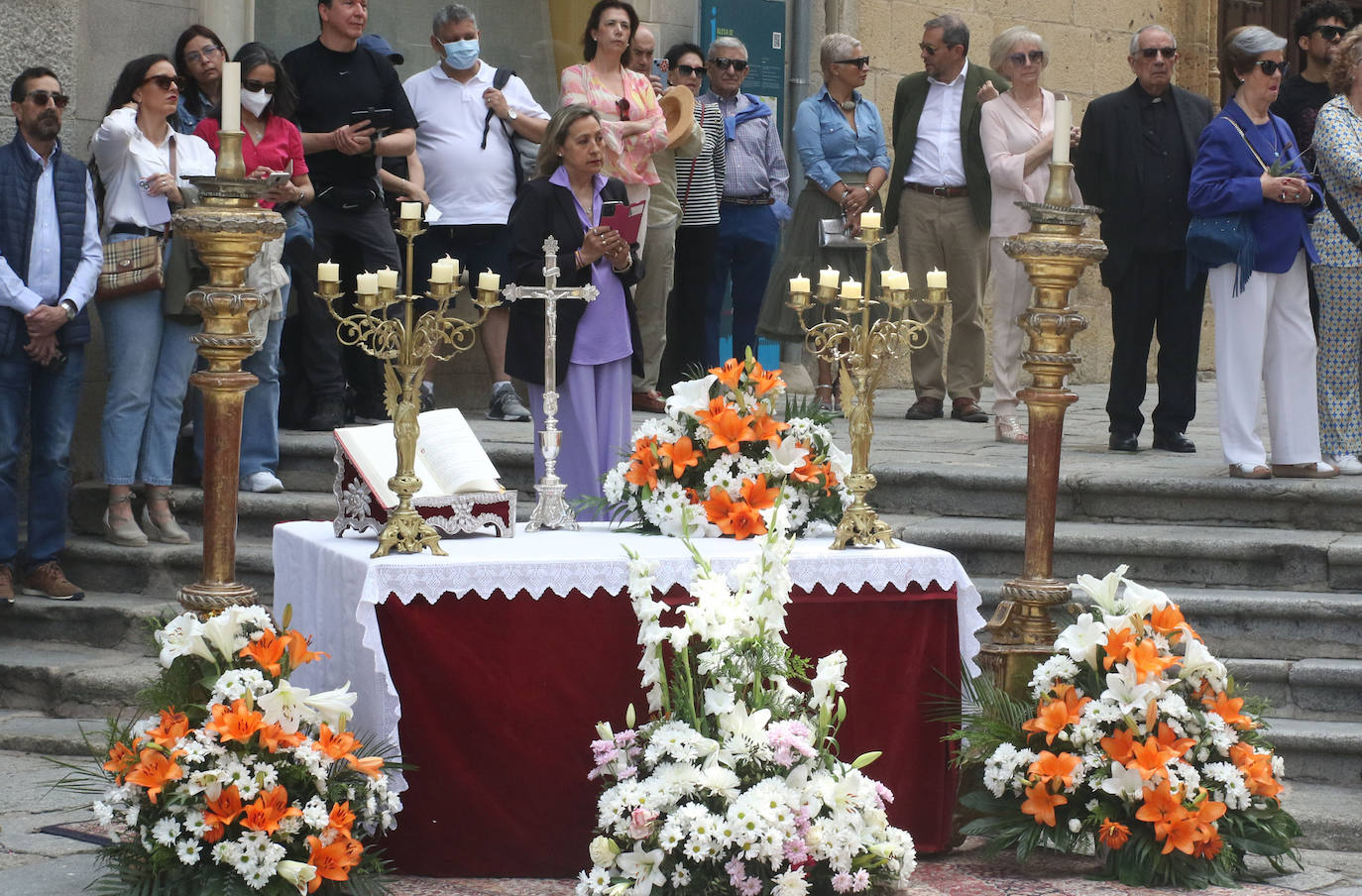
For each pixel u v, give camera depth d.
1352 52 8.38
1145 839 5.36
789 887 4.71
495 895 5.10
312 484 9.02
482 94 10.20
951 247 10.88
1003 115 10.36
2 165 7.95
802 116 11.02
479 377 11.62
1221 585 7.62
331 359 9.55
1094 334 15.30
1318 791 6.36
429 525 5.46
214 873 4.78
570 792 5.28
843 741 5.47
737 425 5.79
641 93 9.93
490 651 5.22
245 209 5.26
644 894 4.79
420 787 5.20
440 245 10.19
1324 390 8.55
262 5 10.73
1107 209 9.43
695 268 10.79
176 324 8.43
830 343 5.77
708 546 5.56
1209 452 9.54
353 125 9.34
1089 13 15.15
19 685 7.39
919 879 5.35
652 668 5.02
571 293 6.05
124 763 4.89
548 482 6.03
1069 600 5.89
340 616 5.45
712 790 4.80
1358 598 7.24
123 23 9.24
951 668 5.58
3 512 7.95
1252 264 8.16
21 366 7.94
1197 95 9.62
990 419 11.08
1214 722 5.50
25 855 5.53
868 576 5.48
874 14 13.44
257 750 4.88
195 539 8.62
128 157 8.27
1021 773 5.50
